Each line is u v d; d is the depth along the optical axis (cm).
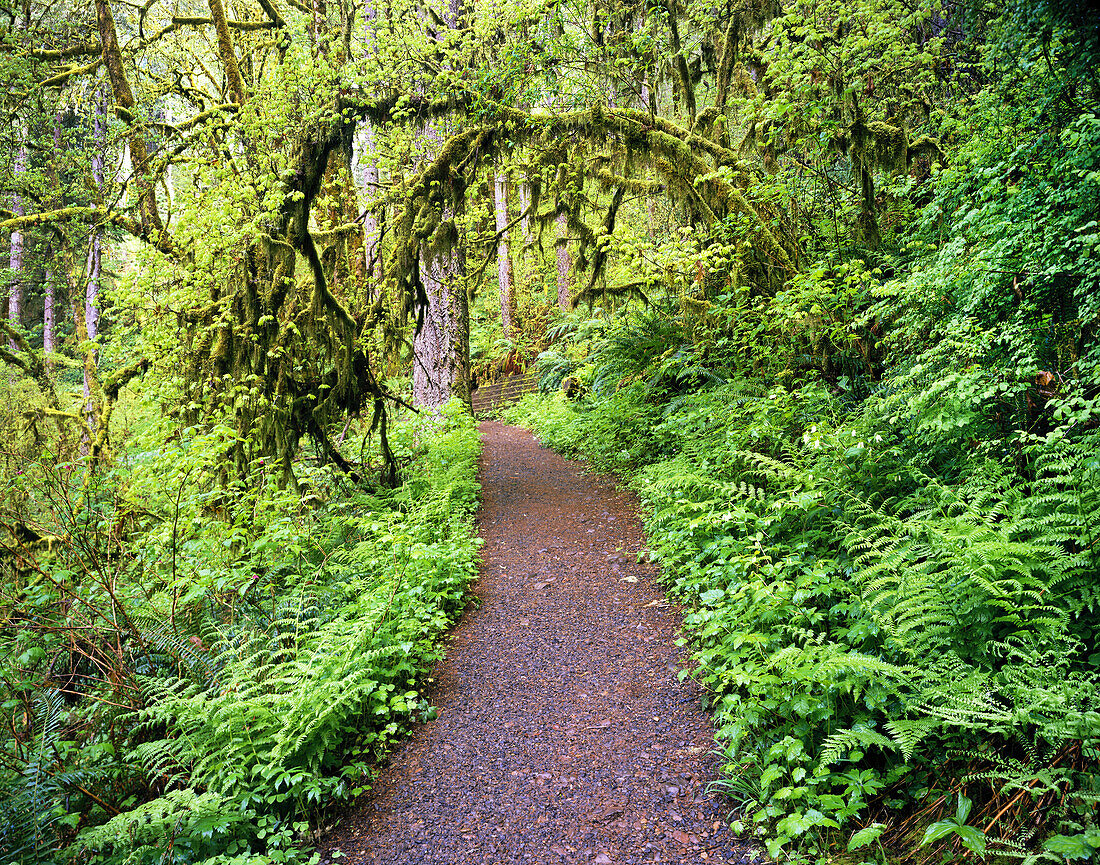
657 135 873
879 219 880
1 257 1858
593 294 1192
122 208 920
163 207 871
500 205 1853
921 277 548
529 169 961
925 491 470
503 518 859
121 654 457
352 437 1086
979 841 238
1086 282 427
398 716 434
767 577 474
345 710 404
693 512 621
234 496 701
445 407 1281
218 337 823
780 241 874
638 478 843
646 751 376
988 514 374
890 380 589
